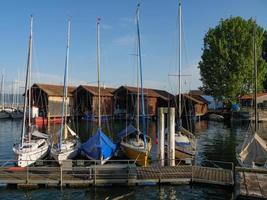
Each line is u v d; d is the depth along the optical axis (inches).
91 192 807.1
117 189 824.9
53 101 2544.3
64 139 1254.9
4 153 1305.4
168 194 797.9
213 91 2780.5
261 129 2007.9
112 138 1721.2
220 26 2807.6
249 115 2571.4
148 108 2888.8
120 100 2910.9
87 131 2026.3
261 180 740.7
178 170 911.7
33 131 1342.3
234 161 1158.3
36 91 2566.4
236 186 717.9
